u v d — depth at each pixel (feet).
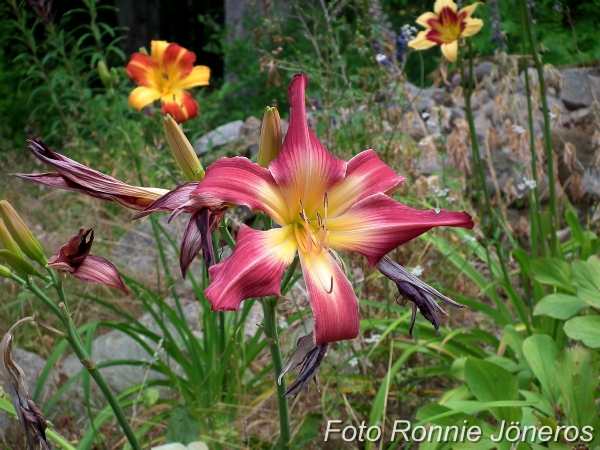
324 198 5.06
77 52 18.29
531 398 7.47
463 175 12.64
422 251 11.58
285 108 24.36
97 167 18.37
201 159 19.17
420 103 17.34
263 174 4.92
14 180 18.67
